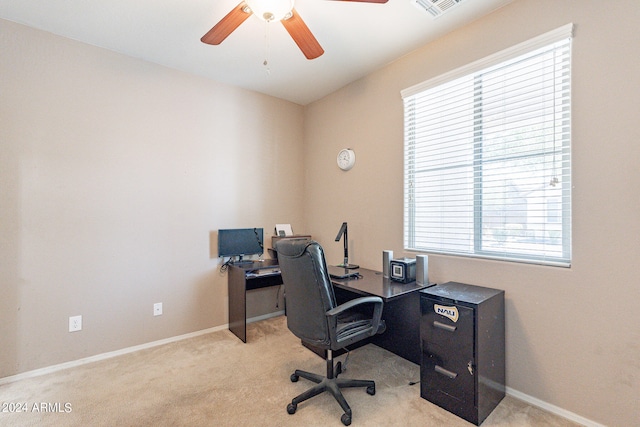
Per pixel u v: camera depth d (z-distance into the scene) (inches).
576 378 66.6
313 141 145.6
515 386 75.7
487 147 84.0
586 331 65.2
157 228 108.3
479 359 66.6
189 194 115.9
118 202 100.7
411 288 84.8
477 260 83.6
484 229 84.9
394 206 107.0
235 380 84.0
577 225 66.7
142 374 87.1
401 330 99.3
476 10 79.8
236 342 110.0
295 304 72.6
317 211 143.0
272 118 139.9
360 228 120.4
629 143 60.2
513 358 76.0
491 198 83.3
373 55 102.7
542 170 73.6
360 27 86.9
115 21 84.4
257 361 95.0
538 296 72.0
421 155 100.3
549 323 70.4
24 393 77.7
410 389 80.4
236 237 124.0
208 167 120.9
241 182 130.3
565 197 70.1
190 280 115.8
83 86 94.7
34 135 87.0
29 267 86.2
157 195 108.5
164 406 72.6
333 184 133.5
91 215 95.8
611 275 62.3
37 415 69.4
